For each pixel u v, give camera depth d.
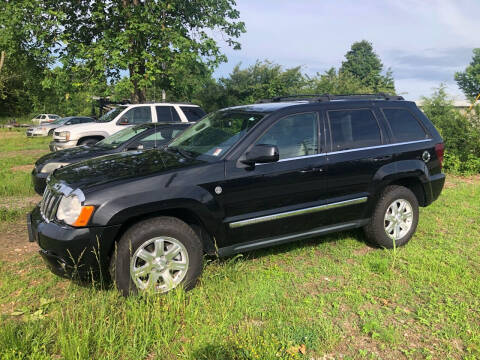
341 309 3.49
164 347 2.90
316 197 4.30
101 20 15.30
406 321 3.33
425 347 2.97
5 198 7.53
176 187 3.55
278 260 4.52
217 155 3.95
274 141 4.10
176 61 14.68
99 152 7.20
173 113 12.13
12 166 11.95
